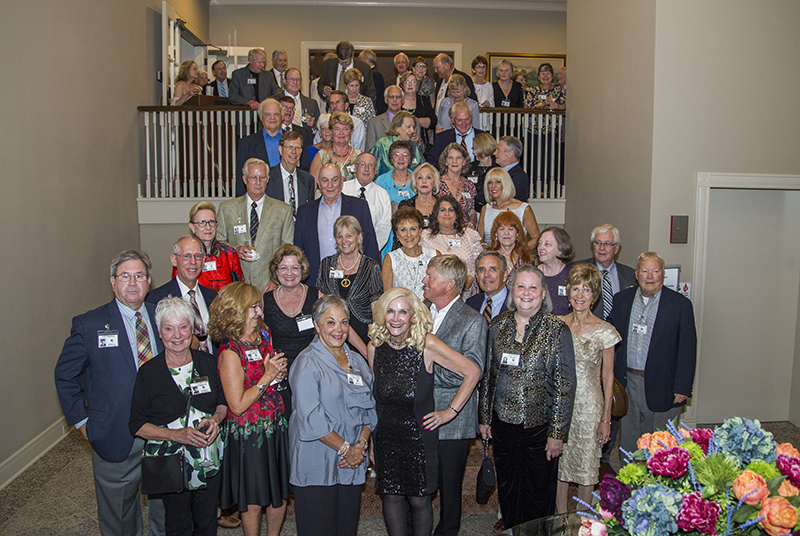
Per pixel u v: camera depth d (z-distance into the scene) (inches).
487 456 117.3
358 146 236.4
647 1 190.7
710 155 189.3
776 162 192.5
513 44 391.9
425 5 385.4
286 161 181.5
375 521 140.8
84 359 110.4
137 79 263.4
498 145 204.5
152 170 269.7
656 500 61.2
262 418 111.0
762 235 201.8
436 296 117.3
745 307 203.3
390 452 107.7
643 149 193.6
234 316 107.9
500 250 159.3
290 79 259.1
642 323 145.0
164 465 103.7
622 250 208.4
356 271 144.6
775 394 207.6
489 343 116.8
